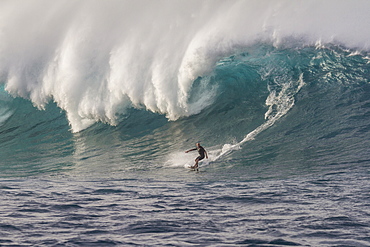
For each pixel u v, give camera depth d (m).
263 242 25.62
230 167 53.25
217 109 76.44
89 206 36.31
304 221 29.64
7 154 73.19
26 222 31.09
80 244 25.88
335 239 25.69
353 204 33.41
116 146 71.44
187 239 26.70
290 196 37.28
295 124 64.50
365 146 53.34
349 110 65.38
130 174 54.31
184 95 79.75
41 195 41.34
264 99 75.00
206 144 65.56
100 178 52.53
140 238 27.09
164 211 34.19
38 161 67.12
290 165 50.66
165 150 65.62
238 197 38.12
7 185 48.34
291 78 78.69
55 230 29.00
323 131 60.38
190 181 47.75
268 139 61.34
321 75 77.56
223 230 28.48
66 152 71.31
